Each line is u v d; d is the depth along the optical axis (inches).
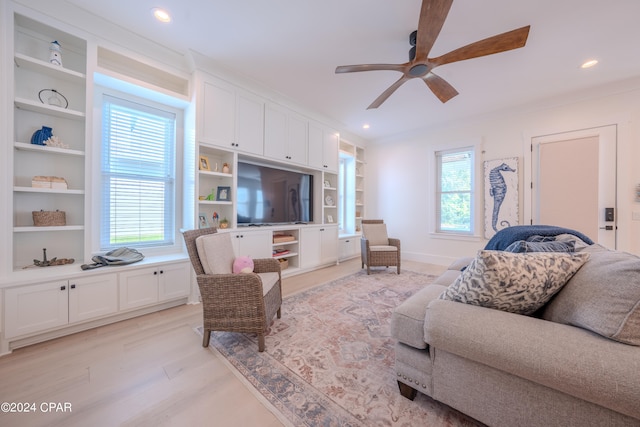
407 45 91.5
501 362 35.2
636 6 71.0
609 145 118.5
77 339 72.1
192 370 58.8
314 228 158.4
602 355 29.8
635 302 30.4
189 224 107.7
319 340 72.7
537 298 40.0
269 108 132.0
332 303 101.3
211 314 68.3
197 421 44.6
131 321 84.4
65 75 81.6
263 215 137.9
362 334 76.3
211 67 105.6
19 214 78.4
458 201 169.6
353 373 58.1
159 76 105.2
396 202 198.8
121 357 63.6
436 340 41.5
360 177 216.2
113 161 96.3
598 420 30.8
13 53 69.1
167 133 110.2
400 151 196.9
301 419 45.2
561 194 130.3
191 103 105.6
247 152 121.6
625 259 37.2
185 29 84.8
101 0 73.6
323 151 165.9
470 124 161.6
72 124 86.8
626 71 105.5
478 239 158.6
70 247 87.3
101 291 78.8
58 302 71.3
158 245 108.0
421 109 147.8
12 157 69.3
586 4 70.6
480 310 40.9
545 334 34.1
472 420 44.6
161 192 108.8
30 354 64.2
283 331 78.2
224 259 78.4
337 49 94.4
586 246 60.4
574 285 38.4
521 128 143.0
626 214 114.7
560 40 85.9
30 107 76.0
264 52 96.8
